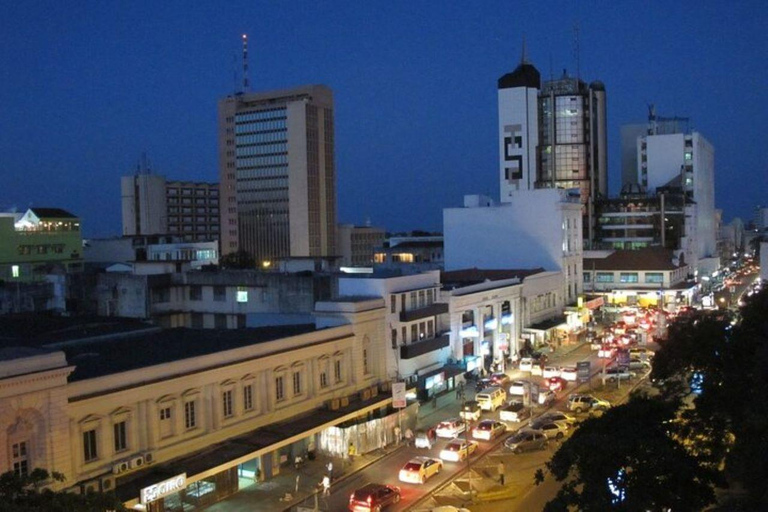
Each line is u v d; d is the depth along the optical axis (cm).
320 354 5700
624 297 14000
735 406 3478
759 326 3875
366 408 5722
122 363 4594
